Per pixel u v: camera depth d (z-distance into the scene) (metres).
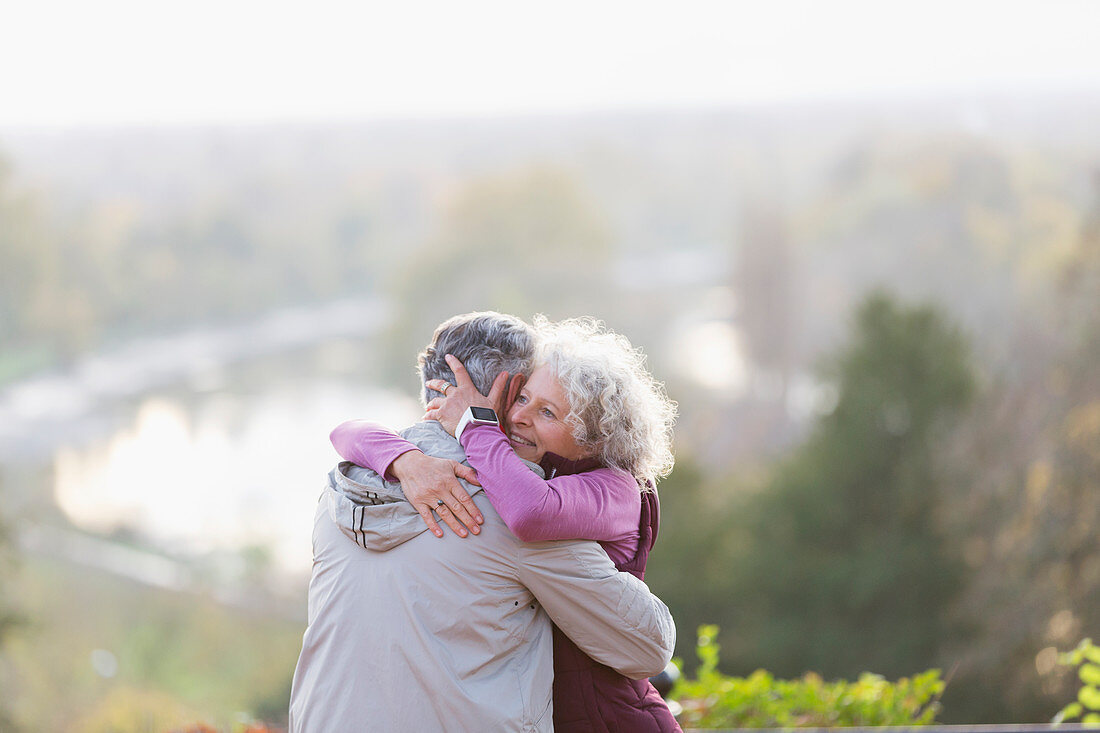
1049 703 13.48
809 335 44.16
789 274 45.44
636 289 53.22
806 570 15.14
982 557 15.00
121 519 42.09
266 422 51.84
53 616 30.66
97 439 47.34
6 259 47.97
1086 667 3.16
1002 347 19.02
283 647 34.34
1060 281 18.53
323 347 57.38
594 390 1.75
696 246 58.28
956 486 15.34
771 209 48.34
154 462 46.59
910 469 15.02
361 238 62.09
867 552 14.75
